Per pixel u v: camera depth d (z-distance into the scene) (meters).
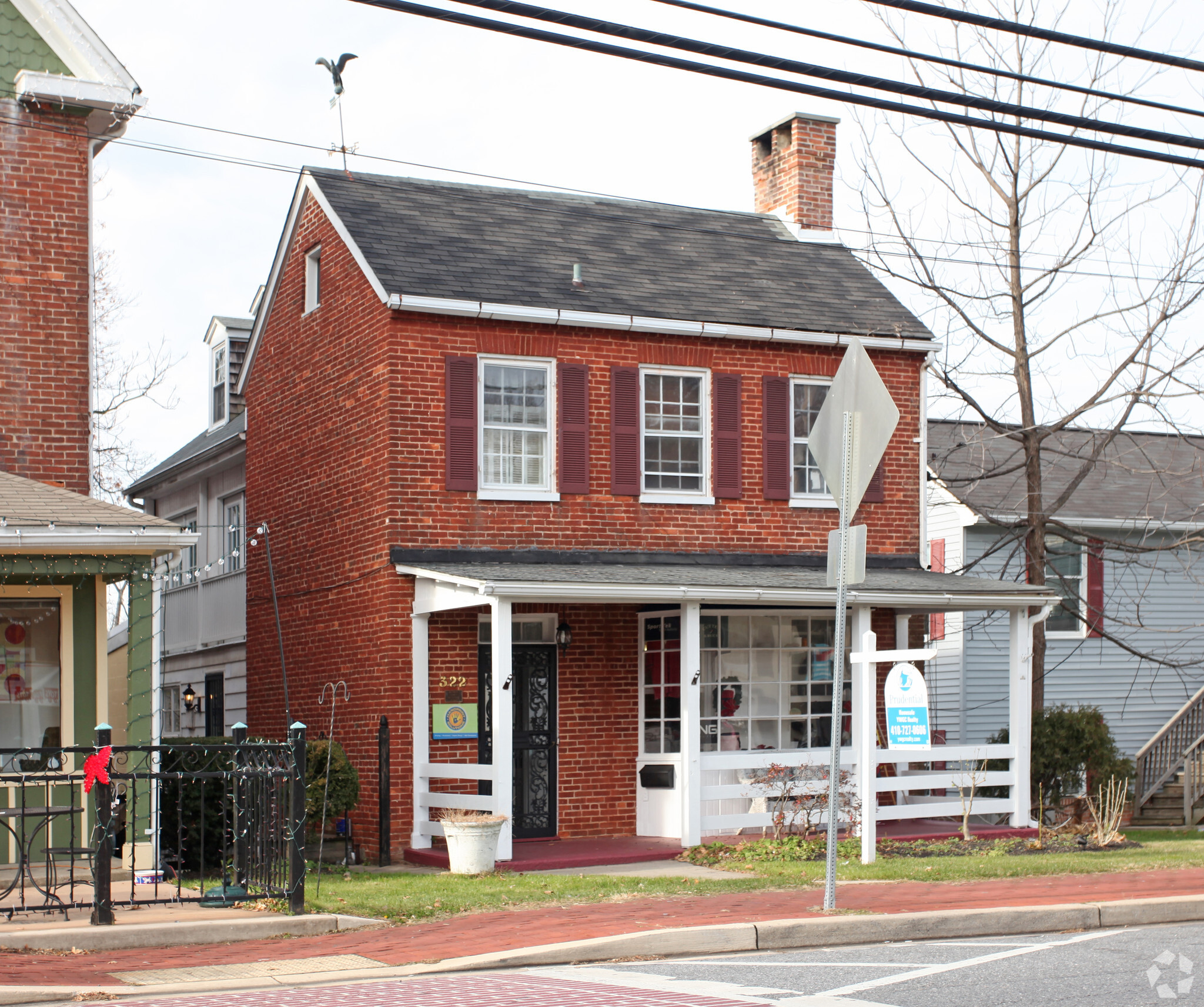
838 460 11.29
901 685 14.66
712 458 18.59
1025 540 21.80
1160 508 25.17
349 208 18.50
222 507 25.05
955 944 9.83
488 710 17.09
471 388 17.27
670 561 18.08
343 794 15.84
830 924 10.06
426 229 18.59
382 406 17.06
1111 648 24.86
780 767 16.31
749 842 15.86
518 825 17.05
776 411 19.11
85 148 15.90
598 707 17.64
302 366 19.73
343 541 18.08
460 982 8.51
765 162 23.16
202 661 25.09
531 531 17.47
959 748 17.39
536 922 10.66
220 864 14.66
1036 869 13.71
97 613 13.88
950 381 20.72
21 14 15.68
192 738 15.35
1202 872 13.33
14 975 8.63
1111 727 24.55
